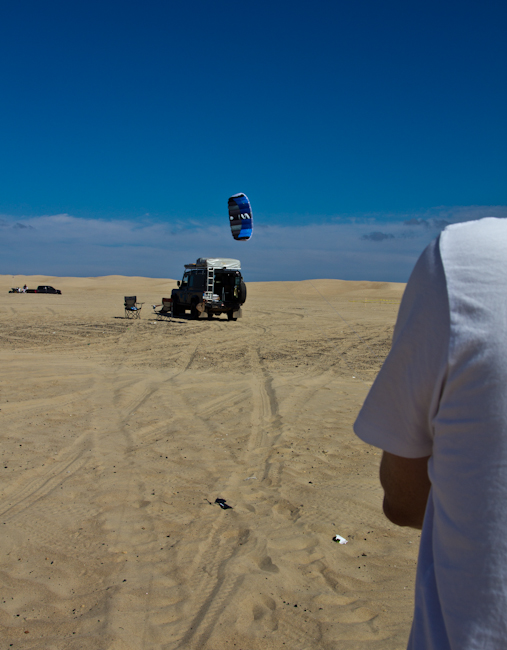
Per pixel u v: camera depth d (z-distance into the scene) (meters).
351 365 10.54
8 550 3.17
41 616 2.53
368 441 0.81
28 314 23.00
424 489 0.85
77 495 4.01
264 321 21.73
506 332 0.67
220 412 6.65
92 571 2.94
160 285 70.62
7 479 4.29
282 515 3.74
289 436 5.63
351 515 3.74
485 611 0.66
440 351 0.70
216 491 4.15
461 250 0.74
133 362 10.46
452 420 0.70
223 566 2.99
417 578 0.82
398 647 2.31
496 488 0.66
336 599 2.69
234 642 2.34
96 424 5.95
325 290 59.16
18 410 6.43
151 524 3.55
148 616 2.52
